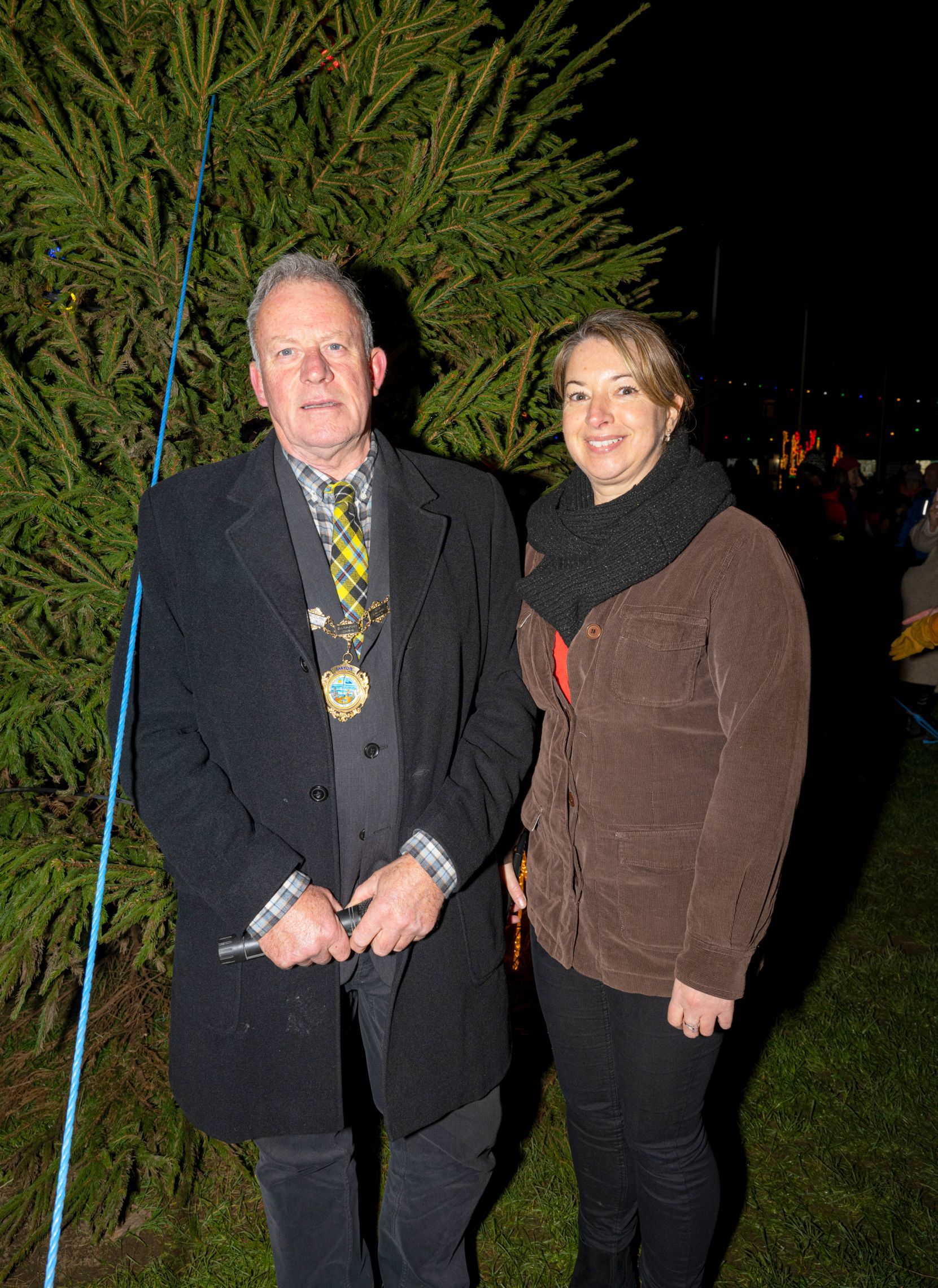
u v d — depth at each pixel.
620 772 1.53
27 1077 2.35
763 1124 2.47
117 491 1.98
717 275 15.23
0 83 1.92
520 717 1.71
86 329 1.98
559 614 1.58
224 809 1.47
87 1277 2.03
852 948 3.39
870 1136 2.43
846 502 12.70
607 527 1.55
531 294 2.40
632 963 1.54
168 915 2.11
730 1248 2.08
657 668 1.49
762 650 1.41
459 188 2.24
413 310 2.24
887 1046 2.79
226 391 2.05
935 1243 2.09
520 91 2.47
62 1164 1.17
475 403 2.27
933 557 5.57
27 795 2.08
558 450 2.54
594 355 1.53
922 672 5.58
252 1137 1.57
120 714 1.48
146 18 2.04
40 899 1.96
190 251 1.75
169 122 2.02
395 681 1.55
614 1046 1.62
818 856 4.19
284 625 1.49
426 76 2.32
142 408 1.94
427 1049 1.61
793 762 1.41
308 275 1.53
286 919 1.44
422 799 1.58
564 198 2.47
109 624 2.06
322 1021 1.55
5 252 2.02
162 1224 2.14
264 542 1.52
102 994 2.29
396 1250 1.74
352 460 1.59
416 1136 1.72
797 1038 2.83
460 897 1.66
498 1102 1.78
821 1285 1.98
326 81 2.17
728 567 1.45
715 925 1.42
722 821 1.42
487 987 1.70
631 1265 1.85
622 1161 1.74
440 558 1.64
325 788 1.52
